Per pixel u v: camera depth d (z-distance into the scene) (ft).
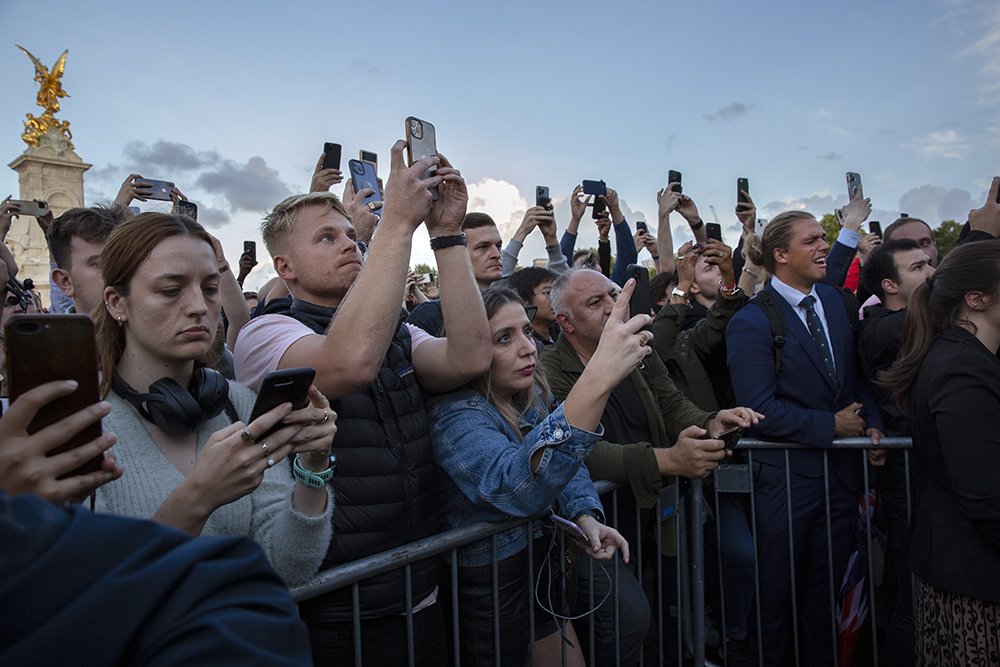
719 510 9.54
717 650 9.84
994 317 6.64
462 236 6.12
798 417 9.12
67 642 1.51
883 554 10.31
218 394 4.61
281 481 4.91
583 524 6.66
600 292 8.61
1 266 5.76
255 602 1.75
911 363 7.09
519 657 6.55
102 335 4.45
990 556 6.32
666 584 9.27
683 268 11.70
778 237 9.88
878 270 10.84
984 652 6.36
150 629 1.58
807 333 9.61
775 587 9.32
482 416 6.54
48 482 2.82
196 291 4.47
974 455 6.21
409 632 5.43
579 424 5.69
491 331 6.85
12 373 2.83
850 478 9.50
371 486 5.41
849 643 9.43
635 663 7.84
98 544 1.69
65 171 71.41
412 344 6.84
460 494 6.45
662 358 10.75
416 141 5.70
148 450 4.28
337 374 4.94
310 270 6.18
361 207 9.45
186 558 1.71
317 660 5.17
